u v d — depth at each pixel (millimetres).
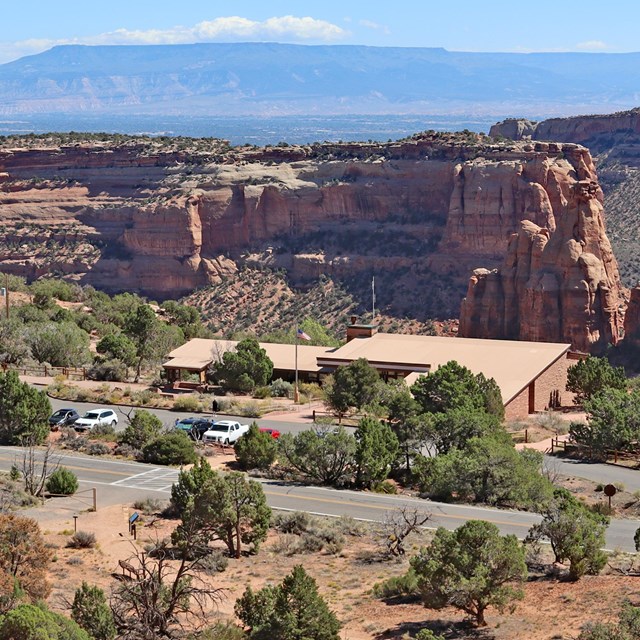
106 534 94688
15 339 190375
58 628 60688
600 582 82000
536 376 162750
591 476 124000
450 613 77500
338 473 116438
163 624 66500
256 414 148875
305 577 69125
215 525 91438
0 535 77188
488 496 109625
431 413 129750
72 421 139250
